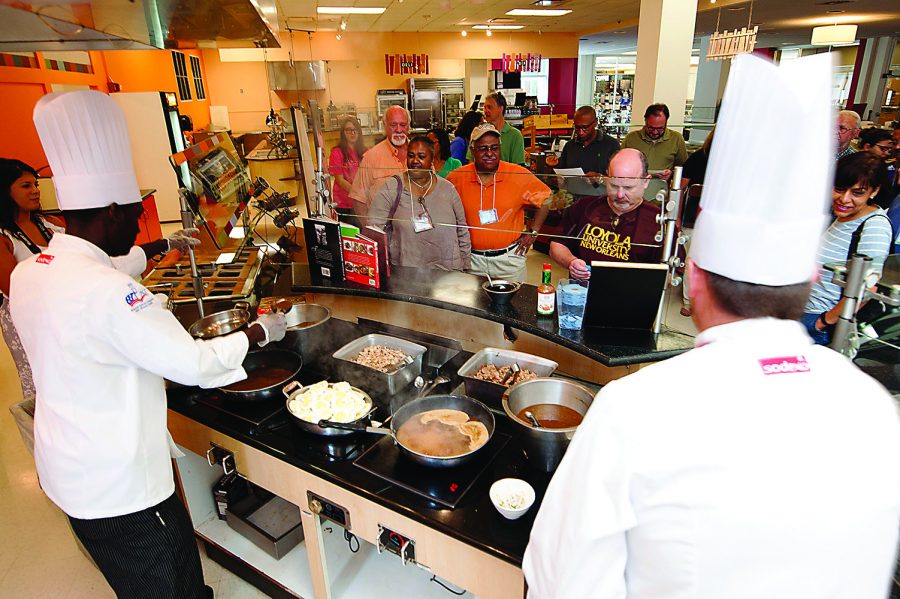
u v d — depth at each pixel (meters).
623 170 1.79
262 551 1.98
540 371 1.64
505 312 1.81
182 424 1.79
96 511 1.33
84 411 1.28
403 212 2.54
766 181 0.61
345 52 11.67
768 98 0.60
